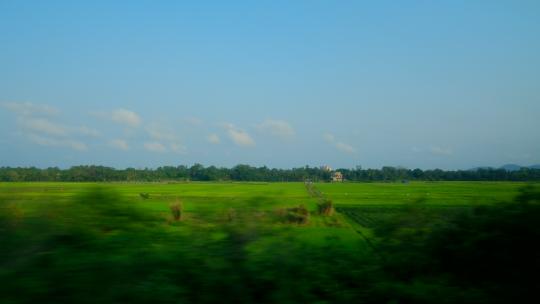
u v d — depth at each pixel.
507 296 4.63
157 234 4.61
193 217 4.94
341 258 4.89
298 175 155.62
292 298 4.31
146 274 4.09
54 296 3.69
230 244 4.55
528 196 5.29
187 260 4.32
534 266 4.98
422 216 5.44
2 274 3.68
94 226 4.45
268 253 4.61
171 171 140.75
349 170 160.12
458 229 5.20
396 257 5.03
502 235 5.07
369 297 4.48
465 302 4.50
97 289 3.79
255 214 4.87
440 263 5.09
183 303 3.98
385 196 68.06
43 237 4.12
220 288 4.20
